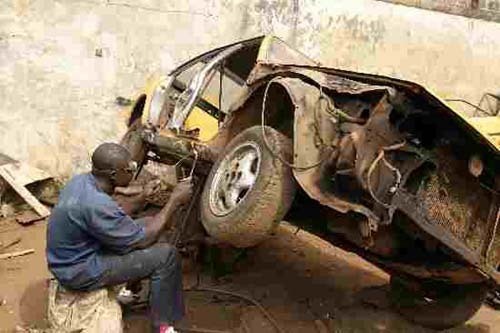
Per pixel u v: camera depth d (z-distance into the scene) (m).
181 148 5.53
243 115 5.07
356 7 10.61
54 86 8.02
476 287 5.08
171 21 8.72
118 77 8.42
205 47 9.06
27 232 7.02
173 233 5.69
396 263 4.79
